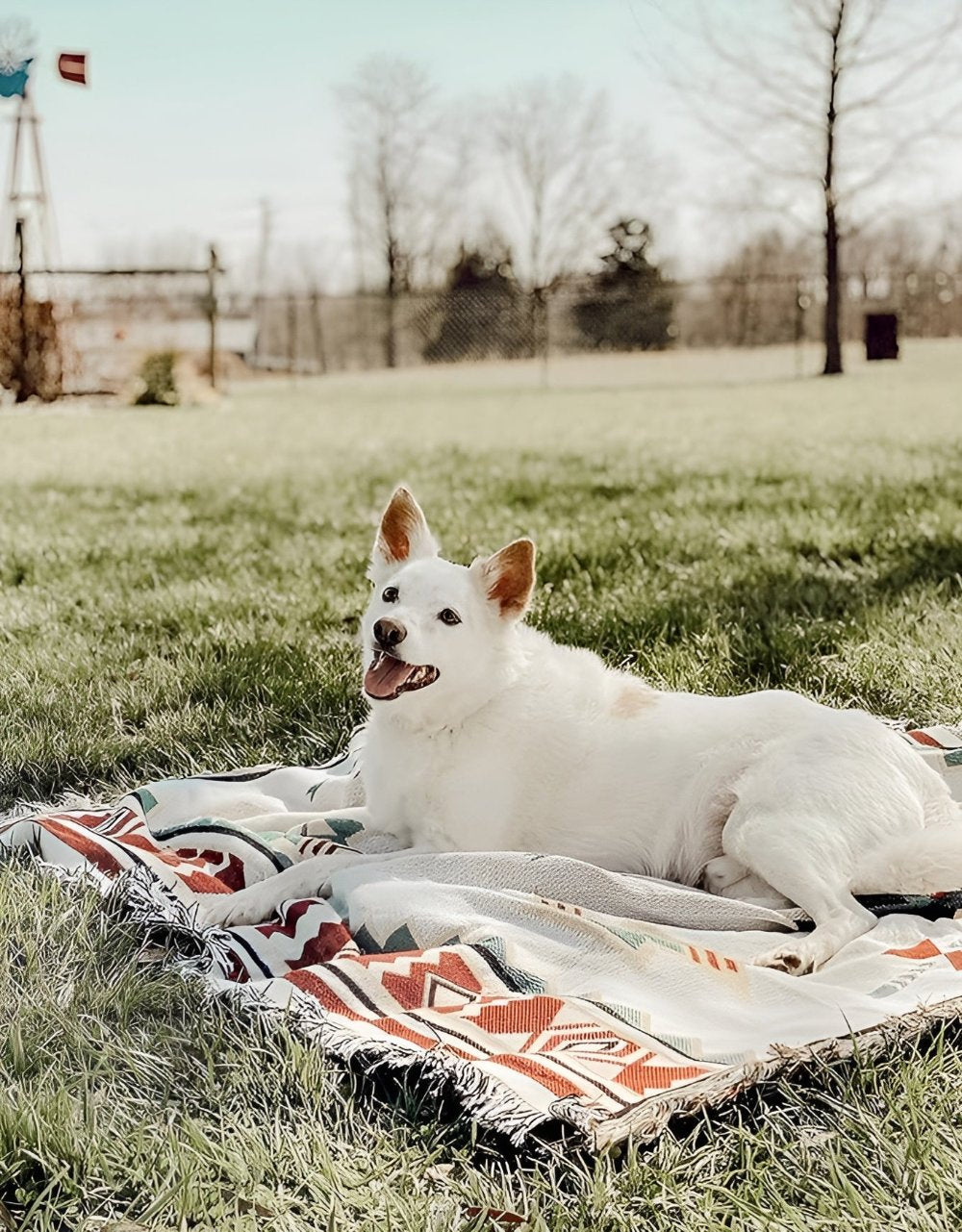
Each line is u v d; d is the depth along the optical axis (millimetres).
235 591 7605
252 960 3180
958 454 14094
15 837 3891
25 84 20516
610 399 29188
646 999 2994
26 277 26750
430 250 56312
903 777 3707
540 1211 2238
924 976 3064
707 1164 2396
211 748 4949
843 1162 2363
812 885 3422
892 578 7391
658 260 53875
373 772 3988
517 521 10078
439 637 3760
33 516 10992
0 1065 2627
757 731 3844
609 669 4238
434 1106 2568
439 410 26953
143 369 28078
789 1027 2844
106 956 3160
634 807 3877
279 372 48781
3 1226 2221
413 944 3221
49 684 5598
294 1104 2576
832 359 35188
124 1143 2393
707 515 10266
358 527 10234
